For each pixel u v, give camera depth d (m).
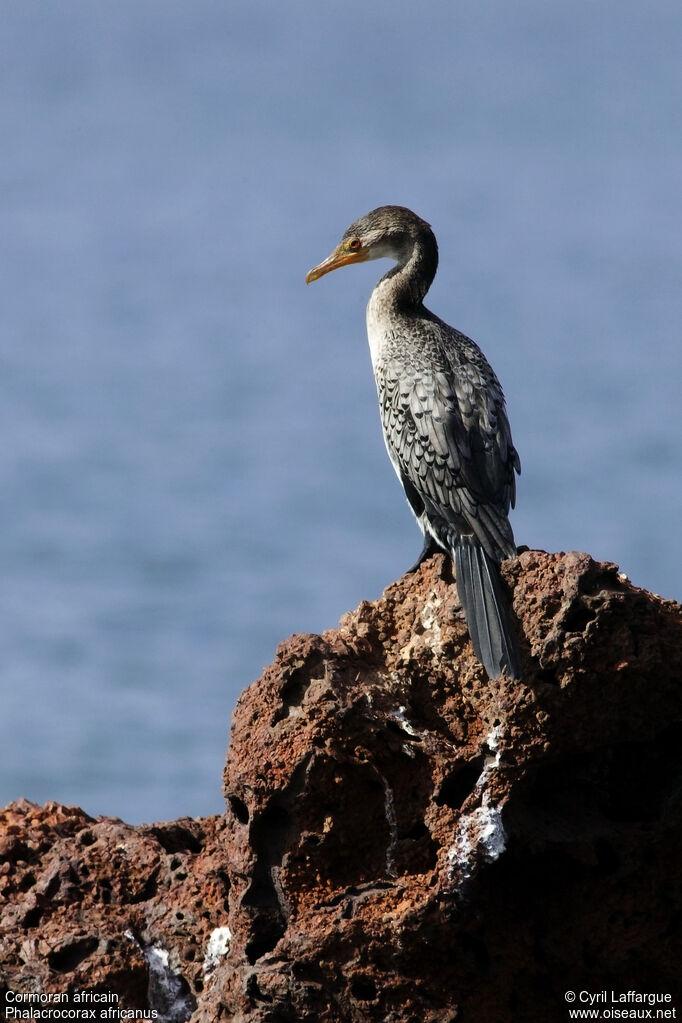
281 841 10.45
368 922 10.17
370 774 10.41
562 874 10.49
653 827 10.38
